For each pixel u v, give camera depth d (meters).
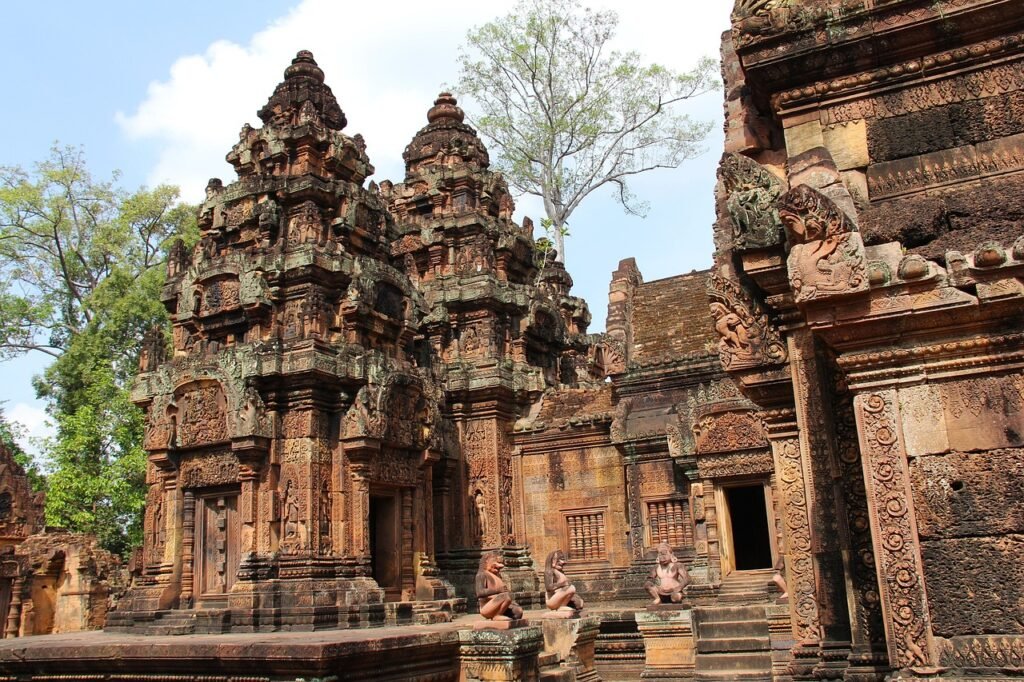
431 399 22.19
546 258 33.72
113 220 39.03
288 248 20.81
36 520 28.38
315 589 17.98
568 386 30.09
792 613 7.20
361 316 20.94
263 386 19.48
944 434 4.91
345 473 19.56
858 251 4.99
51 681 13.92
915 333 5.01
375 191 24.69
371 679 12.99
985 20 5.88
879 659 5.83
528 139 34.22
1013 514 4.71
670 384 23.86
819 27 6.30
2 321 36.56
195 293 21.41
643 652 20.33
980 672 4.62
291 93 23.14
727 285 7.80
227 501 19.66
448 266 27.16
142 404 22.08
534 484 25.55
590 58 34.06
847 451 6.33
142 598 19.52
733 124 7.46
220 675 12.81
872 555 6.07
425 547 21.72
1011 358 4.83
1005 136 5.89
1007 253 4.74
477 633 14.52
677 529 22.62
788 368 7.48
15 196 37.47
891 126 6.21
